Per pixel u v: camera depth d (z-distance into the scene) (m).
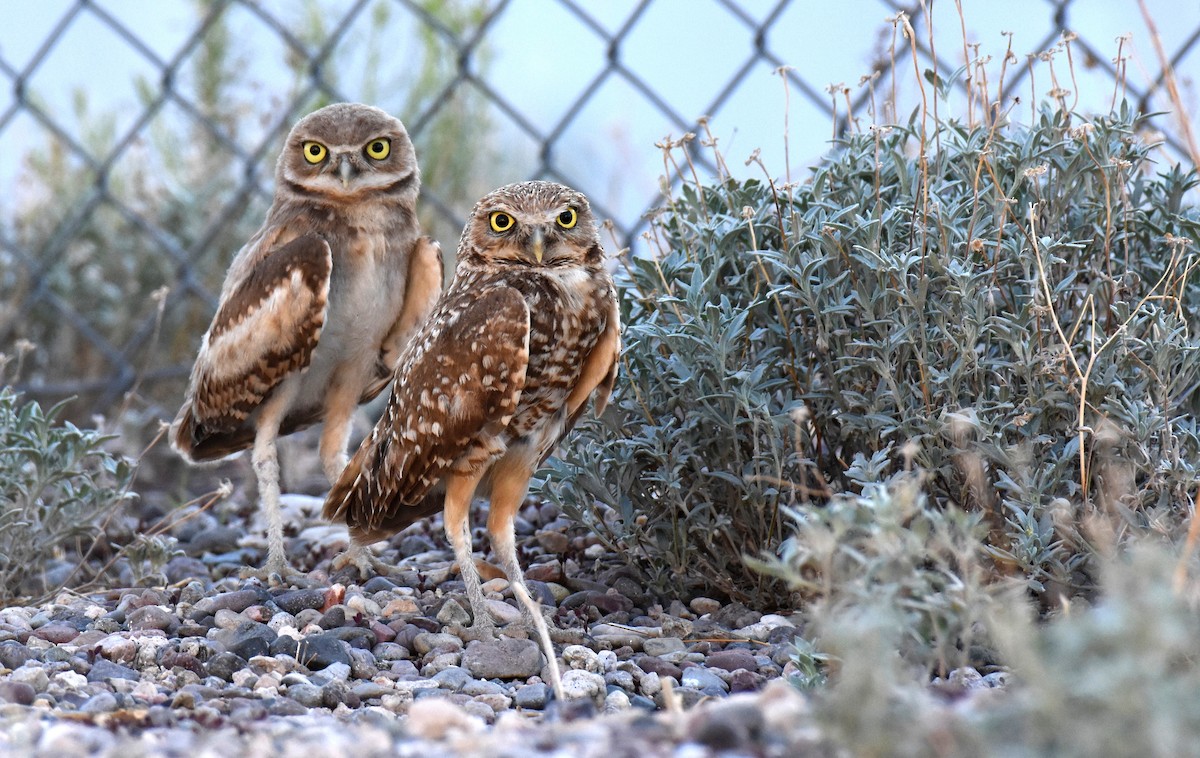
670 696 5.23
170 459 12.72
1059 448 7.05
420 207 13.29
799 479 7.55
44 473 8.29
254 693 6.27
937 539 5.92
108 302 14.05
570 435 8.19
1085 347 7.08
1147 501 6.71
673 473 7.42
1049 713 3.67
